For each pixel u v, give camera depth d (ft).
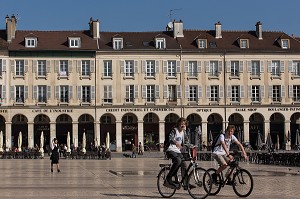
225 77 262.26
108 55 258.57
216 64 263.08
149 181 84.12
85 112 256.11
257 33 272.31
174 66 261.44
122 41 259.60
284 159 146.72
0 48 252.01
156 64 260.21
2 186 74.74
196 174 58.39
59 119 258.57
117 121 257.34
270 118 266.16
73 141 253.85
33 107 253.24
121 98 258.37
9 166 140.77
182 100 260.21
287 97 264.11
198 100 260.83
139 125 257.96
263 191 65.98
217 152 60.08
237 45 266.36
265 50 263.29
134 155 218.79
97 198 58.03
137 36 269.03
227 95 261.85
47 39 261.65
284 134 262.88
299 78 264.72
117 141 257.34
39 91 255.29
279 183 78.84
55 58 256.11
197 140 243.60
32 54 254.68
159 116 258.78
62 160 189.37
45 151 255.70
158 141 261.44
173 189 59.16
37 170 120.37
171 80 260.42
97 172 111.04
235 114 265.13
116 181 84.33
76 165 146.51
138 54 259.80
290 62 265.13
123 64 258.98
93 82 257.55
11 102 252.62
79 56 257.14
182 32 269.85
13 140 256.11
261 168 127.24
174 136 59.31
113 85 258.37
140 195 61.46
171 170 58.80
